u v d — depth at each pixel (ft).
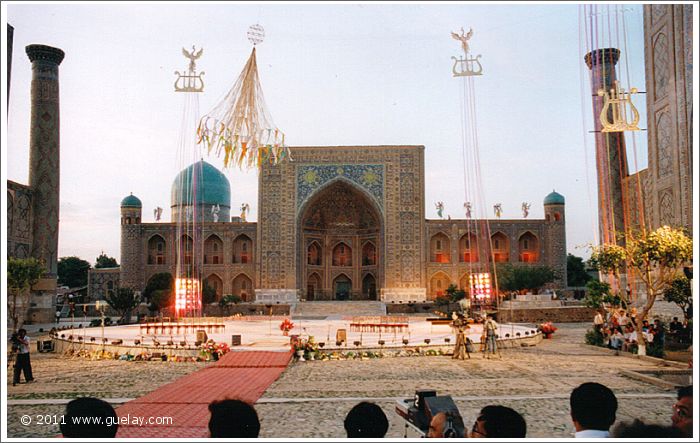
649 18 71.41
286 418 28.07
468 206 129.90
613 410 12.93
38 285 108.17
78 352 59.41
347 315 127.24
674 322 61.31
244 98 43.75
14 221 104.01
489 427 12.70
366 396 33.73
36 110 111.14
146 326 74.49
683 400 15.23
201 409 29.73
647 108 72.28
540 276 136.26
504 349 61.93
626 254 54.13
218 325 81.51
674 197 64.85
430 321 94.07
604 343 61.67
